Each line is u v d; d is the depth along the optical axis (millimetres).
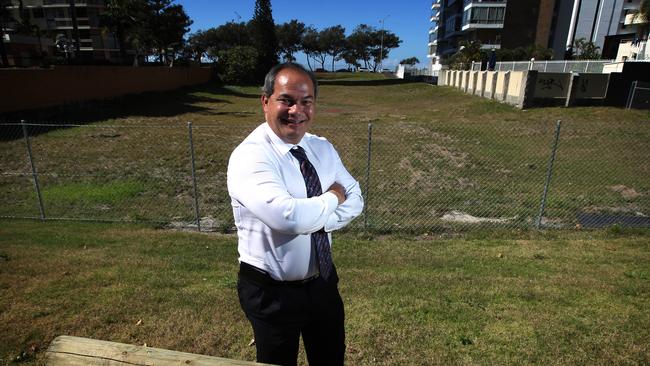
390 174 9625
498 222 6617
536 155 11602
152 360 1463
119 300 3645
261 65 45875
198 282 4098
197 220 6297
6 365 2805
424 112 23344
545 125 15828
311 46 95500
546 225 6480
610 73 18328
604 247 5395
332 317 1854
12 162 10117
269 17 46219
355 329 3205
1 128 14141
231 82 41531
